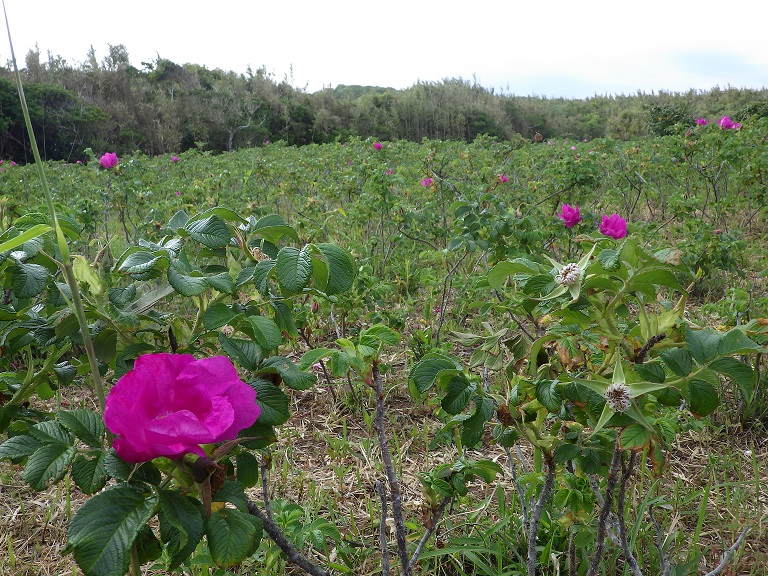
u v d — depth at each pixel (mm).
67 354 2154
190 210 6168
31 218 1388
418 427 3162
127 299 1308
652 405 1515
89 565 900
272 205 8156
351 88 74938
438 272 5344
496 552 2078
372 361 1436
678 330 1335
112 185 6809
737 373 1232
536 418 1599
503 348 2010
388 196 5672
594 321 1345
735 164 6934
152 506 974
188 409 1007
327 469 2820
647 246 5074
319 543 1983
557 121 51344
